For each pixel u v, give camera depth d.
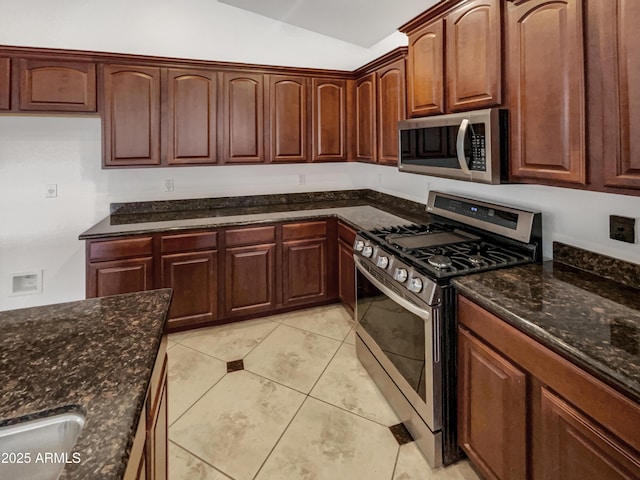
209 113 3.08
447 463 1.71
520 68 1.56
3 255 2.93
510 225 1.95
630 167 1.17
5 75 2.55
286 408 2.10
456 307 1.61
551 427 1.15
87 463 0.65
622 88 1.17
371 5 2.68
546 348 1.15
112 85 2.80
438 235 2.25
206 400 2.17
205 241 2.91
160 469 1.16
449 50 2.00
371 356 2.32
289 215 3.20
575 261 1.71
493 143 1.67
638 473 0.90
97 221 3.13
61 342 1.08
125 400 0.83
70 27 2.80
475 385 1.51
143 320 1.24
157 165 2.97
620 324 1.16
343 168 3.93
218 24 3.14
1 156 2.85
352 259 2.99
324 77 3.44
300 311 3.34
